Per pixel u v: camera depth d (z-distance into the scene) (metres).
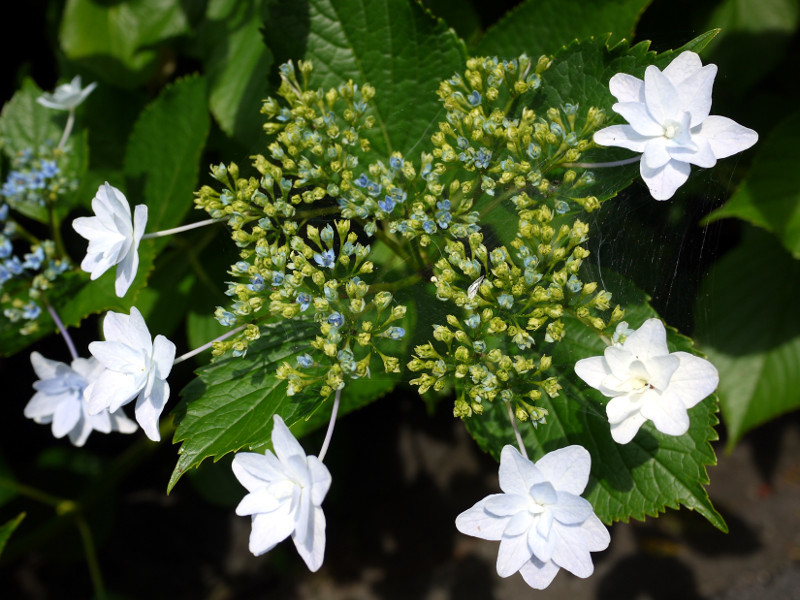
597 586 0.56
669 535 0.58
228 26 0.36
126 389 0.23
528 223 0.24
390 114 0.29
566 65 0.26
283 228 0.25
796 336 0.40
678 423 0.21
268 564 0.58
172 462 0.58
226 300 0.35
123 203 0.24
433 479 0.60
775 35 0.38
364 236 0.28
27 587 0.56
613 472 0.25
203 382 0.25
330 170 0.27
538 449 0.26
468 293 0.24
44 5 0.44
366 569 0.58
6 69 0.45
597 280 0.26
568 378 0.26
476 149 0.26
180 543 0.58
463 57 0.28
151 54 0.38
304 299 0.24
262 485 0.22
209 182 0.38
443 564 0.58
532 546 0.22
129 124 0.38
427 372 0.27
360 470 0.60
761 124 0.42
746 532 0.57
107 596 0.40
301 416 0.24
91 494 0.41
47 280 0.30
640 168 0.24
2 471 0.39
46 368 0.27
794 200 0.32
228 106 0.35
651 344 0.21
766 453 0.59
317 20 0.28
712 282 0.41
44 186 0.32
